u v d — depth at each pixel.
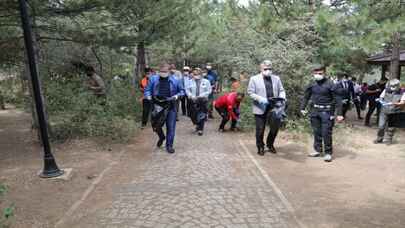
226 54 16.42
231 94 9.36
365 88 14.05
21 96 12.91
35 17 7.18
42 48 11.08
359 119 13.61
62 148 7.11
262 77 6.75
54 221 3.82
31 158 6.42
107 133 8.02
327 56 9.55
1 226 3.62
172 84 6.86
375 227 3.71
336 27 8.70
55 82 8.61
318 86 6.63
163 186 4.94
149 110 9.77
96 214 3.99
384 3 9.05
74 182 5.11
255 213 4.04
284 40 9.95
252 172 5.68
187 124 10.89
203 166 5.99
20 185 4.94
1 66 9.91
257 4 10.92
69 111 8.07
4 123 11.09
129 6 7.64
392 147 7.93
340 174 5.68
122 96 11.23
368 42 8.22
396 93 8.20
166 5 9.34
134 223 3.76
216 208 4.16
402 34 11.32
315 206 4.29
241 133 9.38
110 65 14.86
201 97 8.91
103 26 8.00
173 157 6.59
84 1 6.95
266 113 6.84
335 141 8.17
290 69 9.30
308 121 8.84
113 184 5.02
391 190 4.90
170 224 3.73
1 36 7.46
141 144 7.71
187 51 20.98
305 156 6.89
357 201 4.47
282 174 5.64
